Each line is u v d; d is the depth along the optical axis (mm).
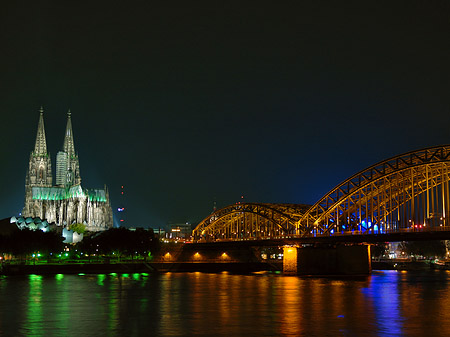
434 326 92625
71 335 85188
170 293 144625
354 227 198875
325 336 84375
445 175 164375
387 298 131000
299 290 151875
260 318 100562
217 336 84250
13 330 89438
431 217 169000
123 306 117562
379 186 188250
